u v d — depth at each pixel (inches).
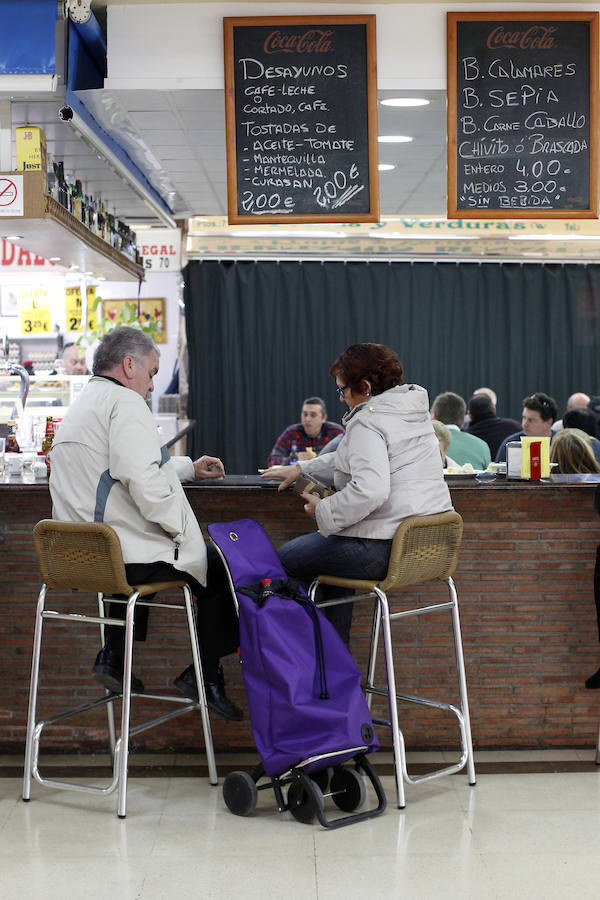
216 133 206.1
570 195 172.7
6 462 164.1
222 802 136.0
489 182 172.2
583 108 171.3
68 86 167.6
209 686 142.5
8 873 115.4
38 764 151.3
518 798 136.6
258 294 337.7
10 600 155.2
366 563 133.7
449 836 124.6
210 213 318.0
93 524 127.3
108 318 329.4
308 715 125.9
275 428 340.5
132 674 149.6
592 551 155.5
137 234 288.2
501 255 336.5
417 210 317.1
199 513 153.9
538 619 155.9
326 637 131.2
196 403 338.3
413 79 171.0
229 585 140.1
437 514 135.6
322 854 119.8
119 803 130.4
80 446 133.5
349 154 171.3
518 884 112.4
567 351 346.6
